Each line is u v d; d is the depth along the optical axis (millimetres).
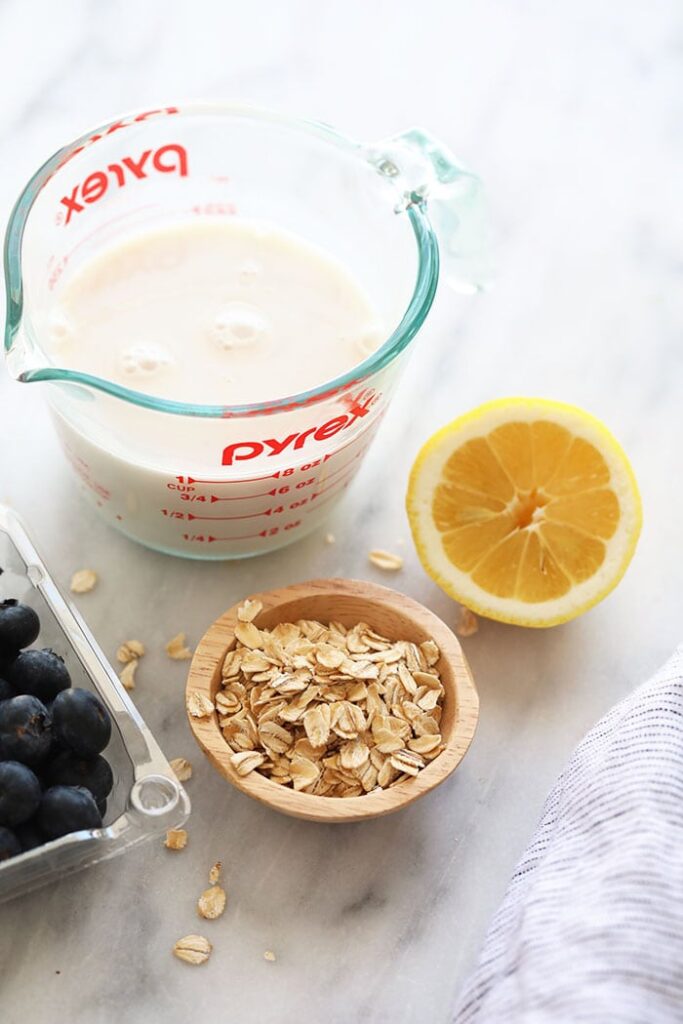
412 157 406
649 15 545
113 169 425
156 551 433
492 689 421
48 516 434
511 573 420
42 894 382
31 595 399
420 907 389
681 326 485
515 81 530
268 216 456
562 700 421
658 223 504
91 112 501
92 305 419
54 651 394
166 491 396
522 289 486
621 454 419
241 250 431
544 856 365
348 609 410
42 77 505
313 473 401
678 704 371
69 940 378
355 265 451
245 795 398
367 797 377
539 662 426
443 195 403
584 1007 330
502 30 541
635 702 378
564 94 529
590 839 358
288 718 389
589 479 420
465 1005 354
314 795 382
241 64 521
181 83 512
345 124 514
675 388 474
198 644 411
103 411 377
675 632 434
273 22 531
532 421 417
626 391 471
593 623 433
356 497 448
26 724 364
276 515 411
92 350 412
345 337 421
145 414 373
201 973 377
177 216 453
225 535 414
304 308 425
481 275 417
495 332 478
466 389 467
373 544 441
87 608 422
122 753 378
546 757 412
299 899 387
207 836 393
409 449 456
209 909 383
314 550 439
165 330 416
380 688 396
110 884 385
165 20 523
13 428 445
